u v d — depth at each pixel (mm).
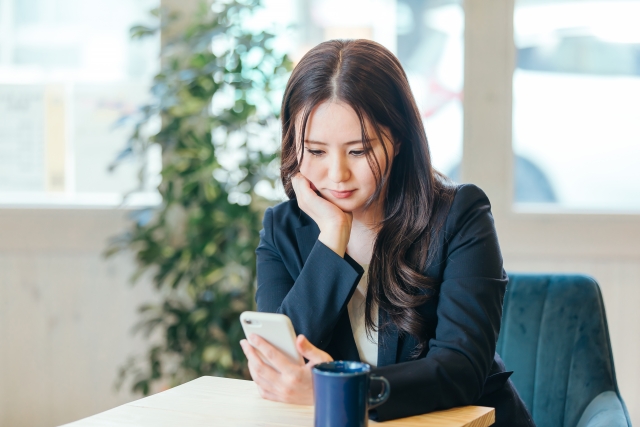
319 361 1139
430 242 1342
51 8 2756
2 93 2773
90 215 2689
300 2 2666
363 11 2648
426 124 2639
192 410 1144
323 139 1254
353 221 1411
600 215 2559
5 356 2732
